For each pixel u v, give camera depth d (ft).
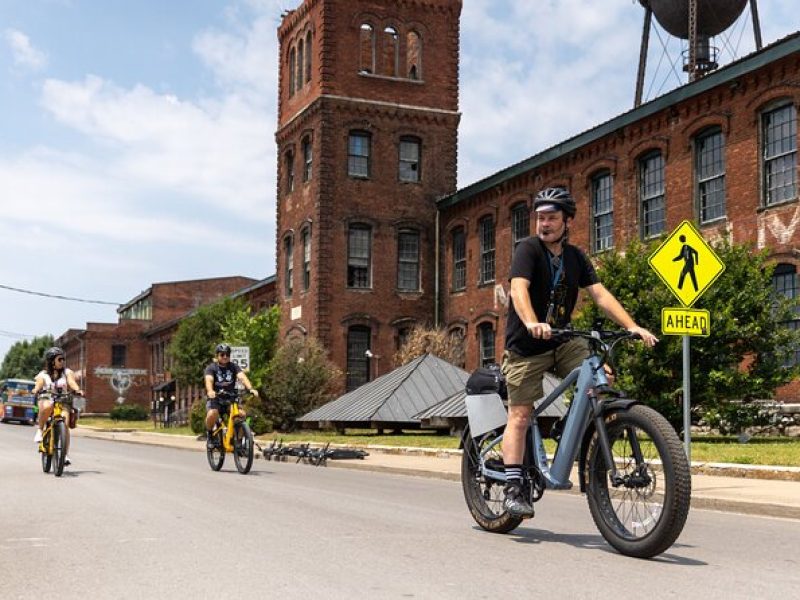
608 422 19.66
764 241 76.89
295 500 32.27
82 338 259.80
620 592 16.02
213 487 37.63
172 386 218.79
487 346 120.98
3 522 25.93
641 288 63.57
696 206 85.25
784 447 55.11
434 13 134.10
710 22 103.71
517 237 114.93
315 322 126.41
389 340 128.88
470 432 24.08
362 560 19.29
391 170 130.82
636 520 19.80
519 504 21.22
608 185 99.35
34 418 199.21
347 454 57.67
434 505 31.04
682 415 62.95
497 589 16.28
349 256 128.67
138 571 18.25
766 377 63.72
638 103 108.88
